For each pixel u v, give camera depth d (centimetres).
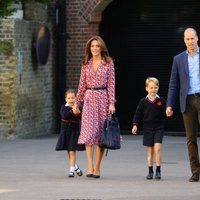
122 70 7225
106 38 7200
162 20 7156
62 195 3094
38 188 3306
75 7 6944
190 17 7119
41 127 6681
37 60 6450
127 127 7238
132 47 7200
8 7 5694
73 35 6969
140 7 7156
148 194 3125
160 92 7181
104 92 3694
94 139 3662
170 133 7138
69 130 3778
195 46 3472
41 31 6438
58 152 5094
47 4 6769
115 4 7169
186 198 3019
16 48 6003
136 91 7219
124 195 3095
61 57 7006
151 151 3712
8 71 5984
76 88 7006
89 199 2983
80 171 3778
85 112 3678
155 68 7188
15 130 6028
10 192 3181
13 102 6000
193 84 3475
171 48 7162
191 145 3525
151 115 3688
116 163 4484
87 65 3716
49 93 6894
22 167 4222
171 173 3991
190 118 3491
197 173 3556
